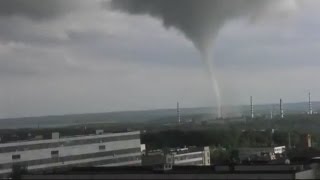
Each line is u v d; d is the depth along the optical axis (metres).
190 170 98.75
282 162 111.25
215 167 101.56
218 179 88.69
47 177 97.62
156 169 100.44
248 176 87.25
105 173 96.75
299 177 89.25
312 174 96.94
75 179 95.88
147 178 92.00
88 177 95.38
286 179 86.12
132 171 99.62
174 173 92.56
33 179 98.31
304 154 171.25
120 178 93.69
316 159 119.81
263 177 87.06
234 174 88.00
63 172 102.88
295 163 108.88
